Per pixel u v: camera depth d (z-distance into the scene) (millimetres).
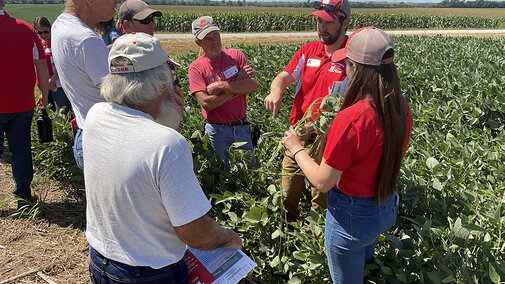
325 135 2449
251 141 4457
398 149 1983
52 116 5336
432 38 17484
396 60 9289
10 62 3703
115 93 1645
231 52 4195
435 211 2965
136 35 1699
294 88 7199
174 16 34219
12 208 4234
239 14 38125
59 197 4492
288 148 2285
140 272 1712
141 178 1562
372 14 46000
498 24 50750
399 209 3084
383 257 2705
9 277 3219
